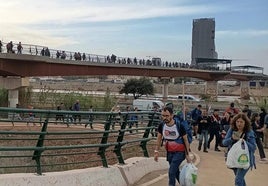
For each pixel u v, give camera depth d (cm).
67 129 2531
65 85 13488
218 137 1989
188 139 912
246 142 856
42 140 873
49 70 5562
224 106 7244
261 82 13700
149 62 8312
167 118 880
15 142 2025
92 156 1641
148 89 10194
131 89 10112
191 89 14562
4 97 5312
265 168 1473
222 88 16962
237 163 847
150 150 1697
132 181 1074
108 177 991
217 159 1639
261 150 1683
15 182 791
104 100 5353
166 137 887
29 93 5403
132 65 7481
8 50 4900
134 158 1240
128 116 1212
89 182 930
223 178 1197
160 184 1054
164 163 1363
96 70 6600
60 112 870
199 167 1391
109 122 1052
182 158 884
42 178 838
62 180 873
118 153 1119
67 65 5909
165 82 9469
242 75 12388
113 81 15075
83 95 5506
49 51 5484
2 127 2709
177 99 8469
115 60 7125
